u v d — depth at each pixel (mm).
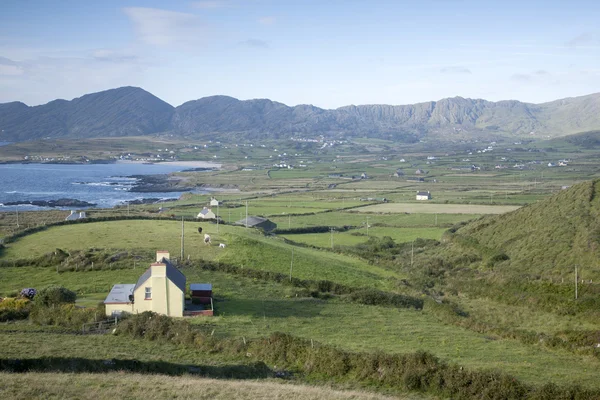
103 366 39281
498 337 55281
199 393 32938
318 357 43281
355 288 75688
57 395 30984
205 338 47219
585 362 46438
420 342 51531
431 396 37656
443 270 92125
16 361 38250
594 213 93250
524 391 36875
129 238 96750
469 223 124938
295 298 69188
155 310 56969
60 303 57281
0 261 78375
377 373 40969
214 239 98062
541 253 84375
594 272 71312
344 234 133250
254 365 42156
